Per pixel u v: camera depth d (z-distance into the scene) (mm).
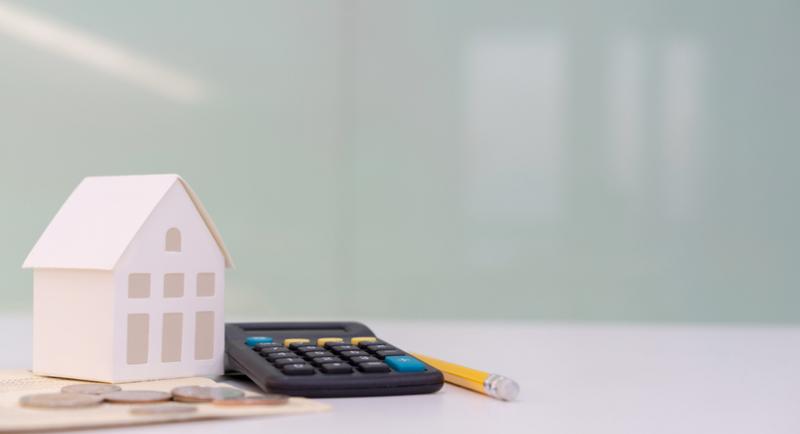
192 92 2330
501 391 525
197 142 2338
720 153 2545
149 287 572
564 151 2518
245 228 2400
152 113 2287
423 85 2520
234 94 2371
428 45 2516
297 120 2438
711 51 2531
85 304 566
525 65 2516
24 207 2160
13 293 2135
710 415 496
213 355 601
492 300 2533
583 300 2533
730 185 2551
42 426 397
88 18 2223
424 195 2525
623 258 2535
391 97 2510
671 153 2533
